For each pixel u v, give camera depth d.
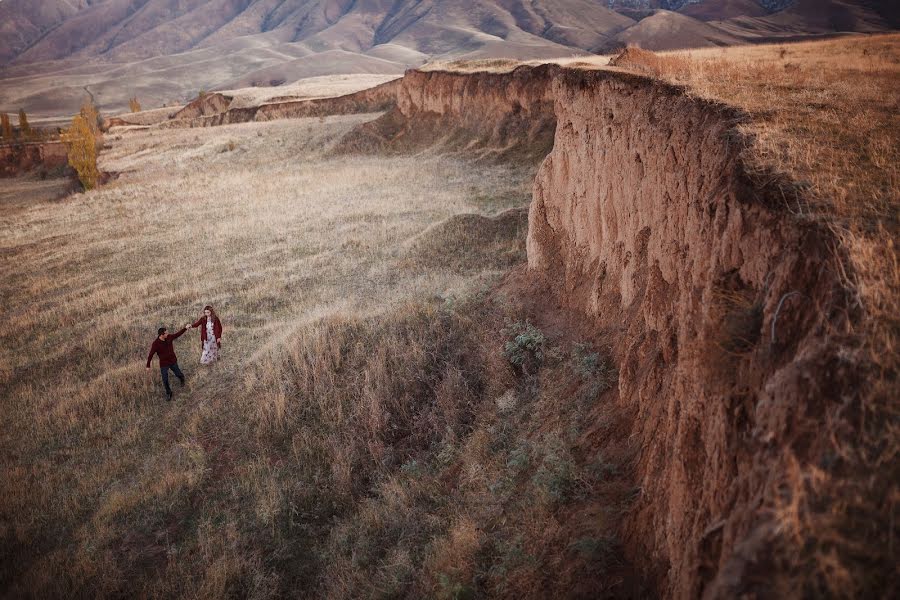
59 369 16.36
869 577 2.33
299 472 10.88
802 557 2.52
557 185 14.30
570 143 13.60
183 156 53.56
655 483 5.48
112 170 52.53
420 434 11.20
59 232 33.72
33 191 55.09
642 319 8.30
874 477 2.70
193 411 13.05
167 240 28.92
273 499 10.04
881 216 4.41
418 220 26.50
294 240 26.25
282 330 16.45
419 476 9.88
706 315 4.73
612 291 10.67
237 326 17.59
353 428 11.58
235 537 9.36
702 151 7.04
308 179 39.84
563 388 9.80
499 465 8.85
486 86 41.59
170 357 13.77
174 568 8.88
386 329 14.49
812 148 5.84
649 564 5.05
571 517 6.54
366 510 9.47
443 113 45.97
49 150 67.62
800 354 3.51
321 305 18.09
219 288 21.16
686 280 6.42
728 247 5.14
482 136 40.62
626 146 10.26
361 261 21.75
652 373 6.83
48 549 9.55
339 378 13.09
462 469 9.46
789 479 2.81
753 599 2.47
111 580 8.62
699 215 6.46
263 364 13.99
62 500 10.67
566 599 5.45
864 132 6.42
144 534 9.73
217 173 46.94
